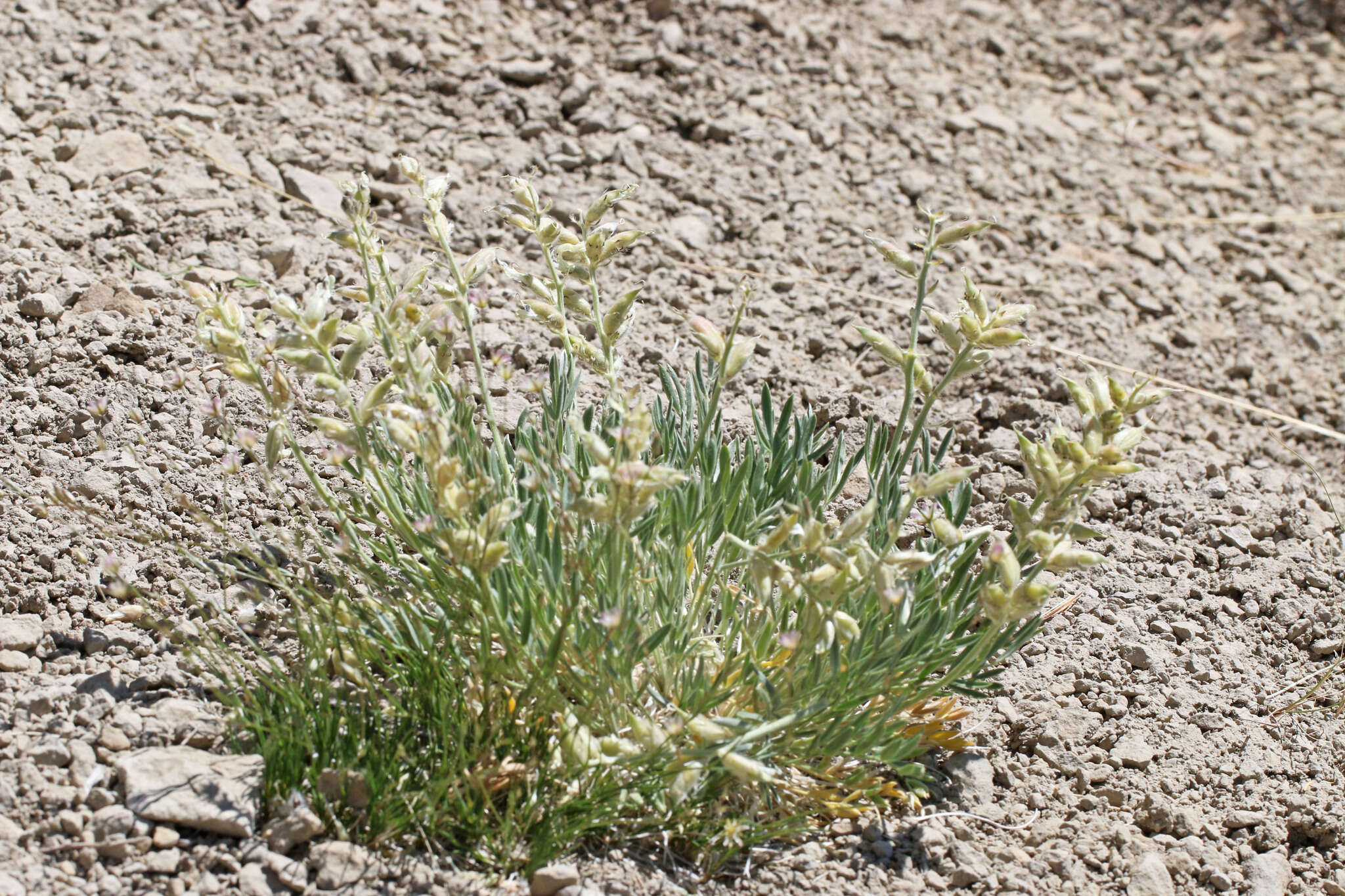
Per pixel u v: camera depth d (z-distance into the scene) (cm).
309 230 171
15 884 133
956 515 144
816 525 135
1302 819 144
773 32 220
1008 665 151
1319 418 177
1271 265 200
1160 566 159
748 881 139
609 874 137
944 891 140
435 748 139
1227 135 232
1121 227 203
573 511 140
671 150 193
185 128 176
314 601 144
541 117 191
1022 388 171
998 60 235
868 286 178
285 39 192
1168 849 143
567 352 148
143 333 159
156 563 147
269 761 137
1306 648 155
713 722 136
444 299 143
